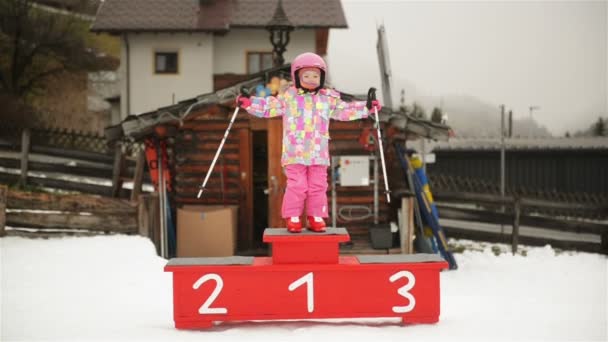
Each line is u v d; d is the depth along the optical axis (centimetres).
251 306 499
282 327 500
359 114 526
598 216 1266
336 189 1028
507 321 539
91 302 624
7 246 873
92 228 949
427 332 481
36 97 2277
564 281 857
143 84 2033
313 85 519
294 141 513
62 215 943
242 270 497
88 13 2252
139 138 1041
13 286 686
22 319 546
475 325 514
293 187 515
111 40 2470
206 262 509
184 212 981
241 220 1048
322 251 504
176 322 496
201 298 497
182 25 1970
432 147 1823
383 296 503
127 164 1537
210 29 1955
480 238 1216
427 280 506
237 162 1048
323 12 2042
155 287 707
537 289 793
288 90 531
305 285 500
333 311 500
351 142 1034
